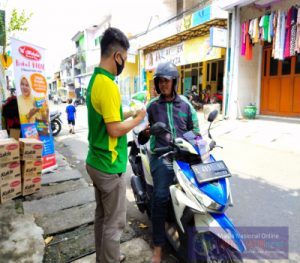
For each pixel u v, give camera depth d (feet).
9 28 33.27
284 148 19.93
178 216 7.52
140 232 10.04
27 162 13.23
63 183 15.25
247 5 30.60
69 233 10.14
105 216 7.20
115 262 7.14
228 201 7.14
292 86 29.94
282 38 26.53
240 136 24.38
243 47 30.60
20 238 9.64
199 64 48.29
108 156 6.72
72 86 134.31
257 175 15.15
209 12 33.96
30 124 15.52
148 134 9.41
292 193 12.84
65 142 28.37
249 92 33.88
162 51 49.83
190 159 7.94
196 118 9.32
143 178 11.17
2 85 22.44
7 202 12.71
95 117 6.59
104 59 6.57
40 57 16.12
